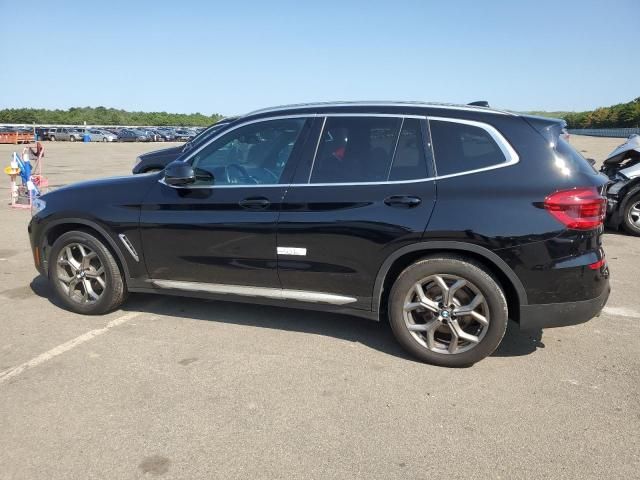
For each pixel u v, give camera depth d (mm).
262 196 3852
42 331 4203
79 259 4582
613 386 3369
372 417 3004
